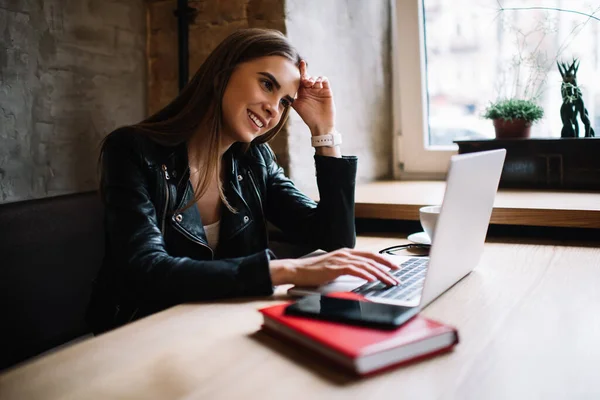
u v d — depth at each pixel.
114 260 1.21
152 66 2.22
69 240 1.55
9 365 1.37
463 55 2.34
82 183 1.96
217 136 1.41
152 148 1.35
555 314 0.92
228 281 1.05
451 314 0.93
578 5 2.08
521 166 2.01
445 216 0.90
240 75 1.38
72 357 0.78
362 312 0.82
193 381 0.69
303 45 2.01
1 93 1.70
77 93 1.93
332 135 1.61
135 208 1.23
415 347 0.74
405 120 2.47
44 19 1.81
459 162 0.90
